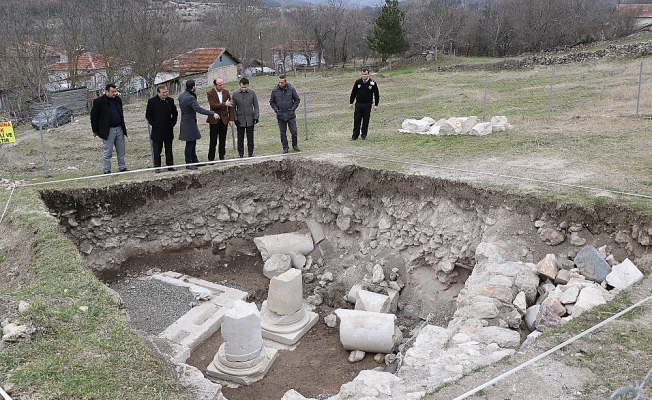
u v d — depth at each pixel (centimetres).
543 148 1120
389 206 1029
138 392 450
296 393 650
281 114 1195
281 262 1080
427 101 1933
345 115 1789
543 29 4019
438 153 1146
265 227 1187
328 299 1012
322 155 1177
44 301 588
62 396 432
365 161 1105
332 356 834
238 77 3750
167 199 1089
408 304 952
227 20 4275
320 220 1146
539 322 635
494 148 1154
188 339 841
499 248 815
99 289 630
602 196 799
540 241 809
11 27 2627
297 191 1169
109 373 470
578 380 453
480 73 2669
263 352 797
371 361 814
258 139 1464
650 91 1562
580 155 1045
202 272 1100
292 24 4941
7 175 1131
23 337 501
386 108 1858
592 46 3212
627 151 1043
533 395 439
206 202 1123
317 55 4647
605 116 1367
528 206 834
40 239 788
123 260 1065
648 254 714
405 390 527
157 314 914
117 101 1083
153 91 3039
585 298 621
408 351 626
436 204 962
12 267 775
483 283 730
